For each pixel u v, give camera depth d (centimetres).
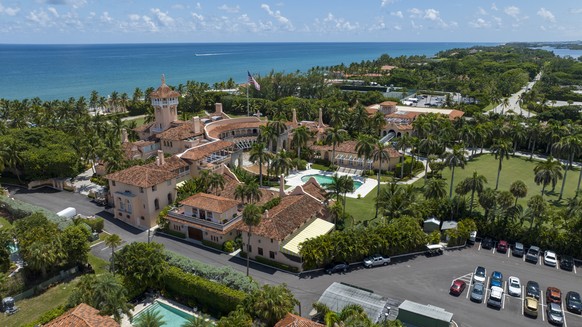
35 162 9319
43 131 10275
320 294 5625
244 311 4728
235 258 6644
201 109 19588
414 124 12119
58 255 5725
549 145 12594
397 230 6681
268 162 9912
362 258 6488
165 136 10769
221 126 12350
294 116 13612
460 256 6725
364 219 8006
